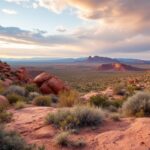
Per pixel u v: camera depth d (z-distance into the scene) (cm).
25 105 1387
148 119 844
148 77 7638
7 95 1838
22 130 814
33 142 687
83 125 819
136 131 711
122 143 639
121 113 1126
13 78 3678
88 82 9081
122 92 2822
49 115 902
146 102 1044
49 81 2905
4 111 1066
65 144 659
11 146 561
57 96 2509
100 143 658
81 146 650
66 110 915
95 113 861
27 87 2666
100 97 1505
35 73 12694
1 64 4072
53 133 766
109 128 788
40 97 1666
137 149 593
